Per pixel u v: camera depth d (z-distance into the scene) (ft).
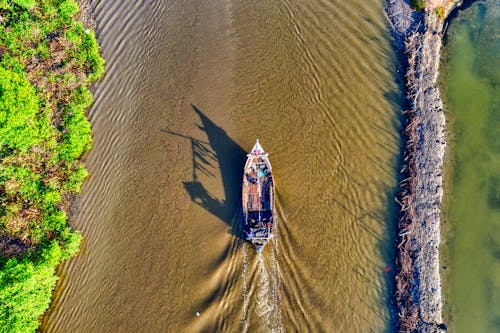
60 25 108.37
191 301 96.73
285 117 104.01
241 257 97.55
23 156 101.60
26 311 90.22
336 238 97.50
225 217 100.01
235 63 107.96
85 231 101.86
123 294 98.37
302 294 95.20
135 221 101.71
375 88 103.81
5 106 94.84
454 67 102.58
